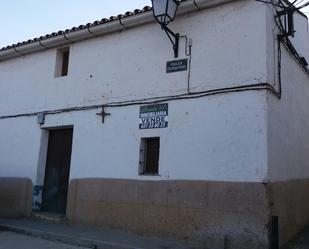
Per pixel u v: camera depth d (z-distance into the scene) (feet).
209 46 24.27
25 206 31.53
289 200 23.88
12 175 33.01
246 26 23.13
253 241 20.59
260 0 22.70
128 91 27.37
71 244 23.70
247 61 22.66
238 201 21.42
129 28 28.35
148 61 26.81
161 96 25.62
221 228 21.74
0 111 35.37
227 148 22.36
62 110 30.73
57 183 31.19
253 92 22.07
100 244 22.57
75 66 30.86
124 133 26.94
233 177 21.84
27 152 32.48
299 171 26.81
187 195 23.27
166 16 24.08
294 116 26.76
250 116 21.91
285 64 25.64
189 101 24.34
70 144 31.09
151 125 25.67
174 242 22.89
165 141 24.81
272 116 22.26
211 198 22.36
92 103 29.14
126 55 28.07
